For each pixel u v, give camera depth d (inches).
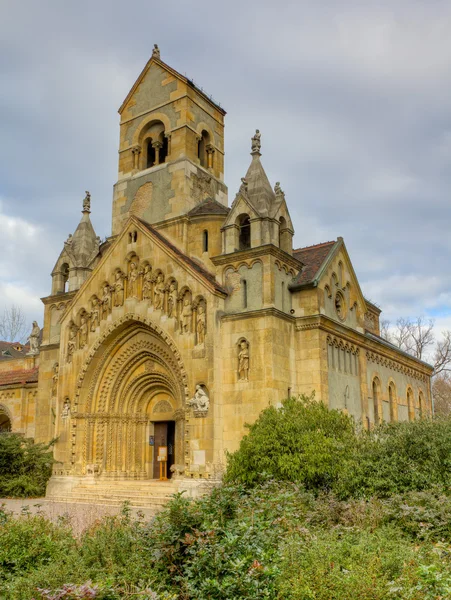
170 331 1215.6
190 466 1119.6
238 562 401.4
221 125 1638.8
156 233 1333.7
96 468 1301.7
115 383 1360.7
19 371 1854.1
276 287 1175.0
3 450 1328.7
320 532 583.5
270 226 1194.6
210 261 1321.4
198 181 1483.8
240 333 1146.7
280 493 618.2
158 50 1592.0
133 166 1561.3
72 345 1380.4
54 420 1471.5
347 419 1002.7
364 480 792.3
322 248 1374.3
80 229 1583.4
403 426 846.5
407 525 627.8
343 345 1291.8
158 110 1545.3
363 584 398.0
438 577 388.2
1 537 530.6
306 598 396.2
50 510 980.6
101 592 393.4
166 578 456.8
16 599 430.9
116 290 1327.5
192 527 482.0
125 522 588.4
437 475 751.1
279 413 987.3
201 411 1128.2
